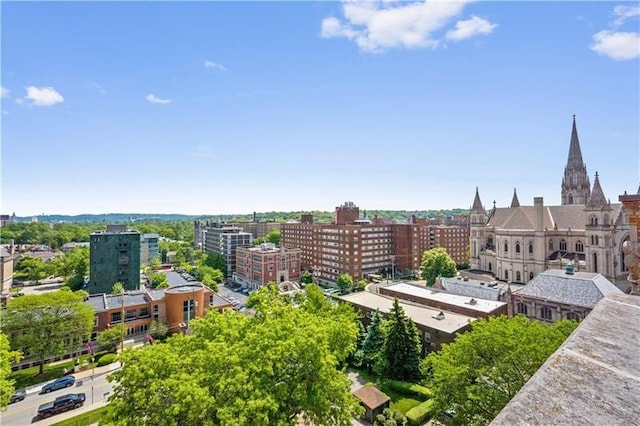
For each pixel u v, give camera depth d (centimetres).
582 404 364
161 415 2123
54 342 5272
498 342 2880
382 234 12719
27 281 12150
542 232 8488
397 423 3744
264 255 11175
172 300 6838
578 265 7862
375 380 4853
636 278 1070
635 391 385
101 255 9694
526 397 390
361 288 10856
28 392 4647
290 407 2544
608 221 7419
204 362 2339
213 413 2150
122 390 2359
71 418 4006
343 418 2570
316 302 4778
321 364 2489
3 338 3541
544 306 5362
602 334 564
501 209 10506
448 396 3003
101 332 5878
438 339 5106
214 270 12500
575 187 10325
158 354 2433
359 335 5497
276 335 2633
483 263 10438
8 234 19388
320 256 12950
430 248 14462
